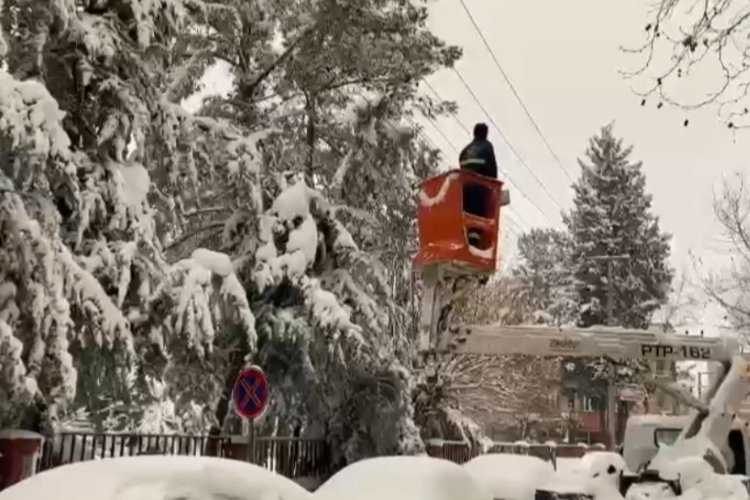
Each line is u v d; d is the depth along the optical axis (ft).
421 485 23.41
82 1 42.14
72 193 36.81
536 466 33.63
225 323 50.34
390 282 69.05
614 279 180.24
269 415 57.36
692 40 21.95
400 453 58.54
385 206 67.72
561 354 39.27
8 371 30.17
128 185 40.40
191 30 59.00
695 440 41.81
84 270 36.40
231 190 56.65
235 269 54.70
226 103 63.62
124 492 15.24
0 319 30.99
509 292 123.13
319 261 58.23
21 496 15.37
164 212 46.34
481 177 28.30
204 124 53.47
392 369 59.06
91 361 39.75
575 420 155.43
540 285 200.34
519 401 119.14
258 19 62.03
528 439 132.87
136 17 41.70
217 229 59.93
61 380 32.68
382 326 58.29
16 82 32.63
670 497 37.93
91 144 41.14
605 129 193.57
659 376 43.11
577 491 32.30
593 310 179.32
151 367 43.88
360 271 59.00
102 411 44.47
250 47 63.26
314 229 55.52
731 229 90.79
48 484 15.58
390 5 62.80
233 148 53.72
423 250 28.22
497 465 33.42
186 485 16.11
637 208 189.57
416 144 67.67
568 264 194.18
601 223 185.78
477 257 27.68
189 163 47.55
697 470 38.93
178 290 44.21
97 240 39.45
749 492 40.60
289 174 59.62
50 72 40.34
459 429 87.51
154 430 58.95
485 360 98.68
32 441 31.91
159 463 16.62
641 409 162.09
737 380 42.29
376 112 65.72
